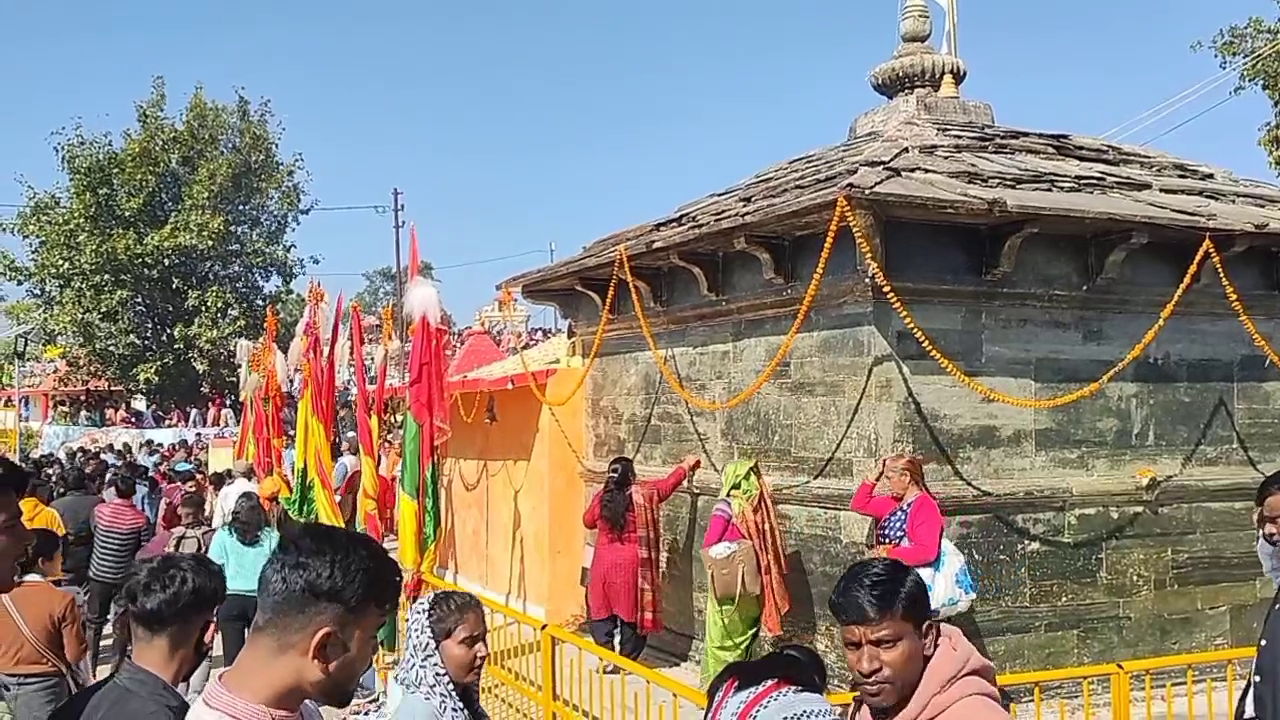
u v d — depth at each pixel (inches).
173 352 1234.6
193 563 141.6
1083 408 315.9
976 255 300.0
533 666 273.0
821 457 312.5
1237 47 640.4
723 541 309.4
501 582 502.6
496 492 512.1
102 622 377.4
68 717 122.0
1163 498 321.4
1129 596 316.5
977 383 300.4
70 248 1213.1
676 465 389.4
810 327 318.0
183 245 1207.6
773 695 123.2
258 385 686.5
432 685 153.5
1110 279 311.4
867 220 277.0
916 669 121.3
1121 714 204.5
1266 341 345.4
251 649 99.1
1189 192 348.5
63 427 1187.3
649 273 384.8
